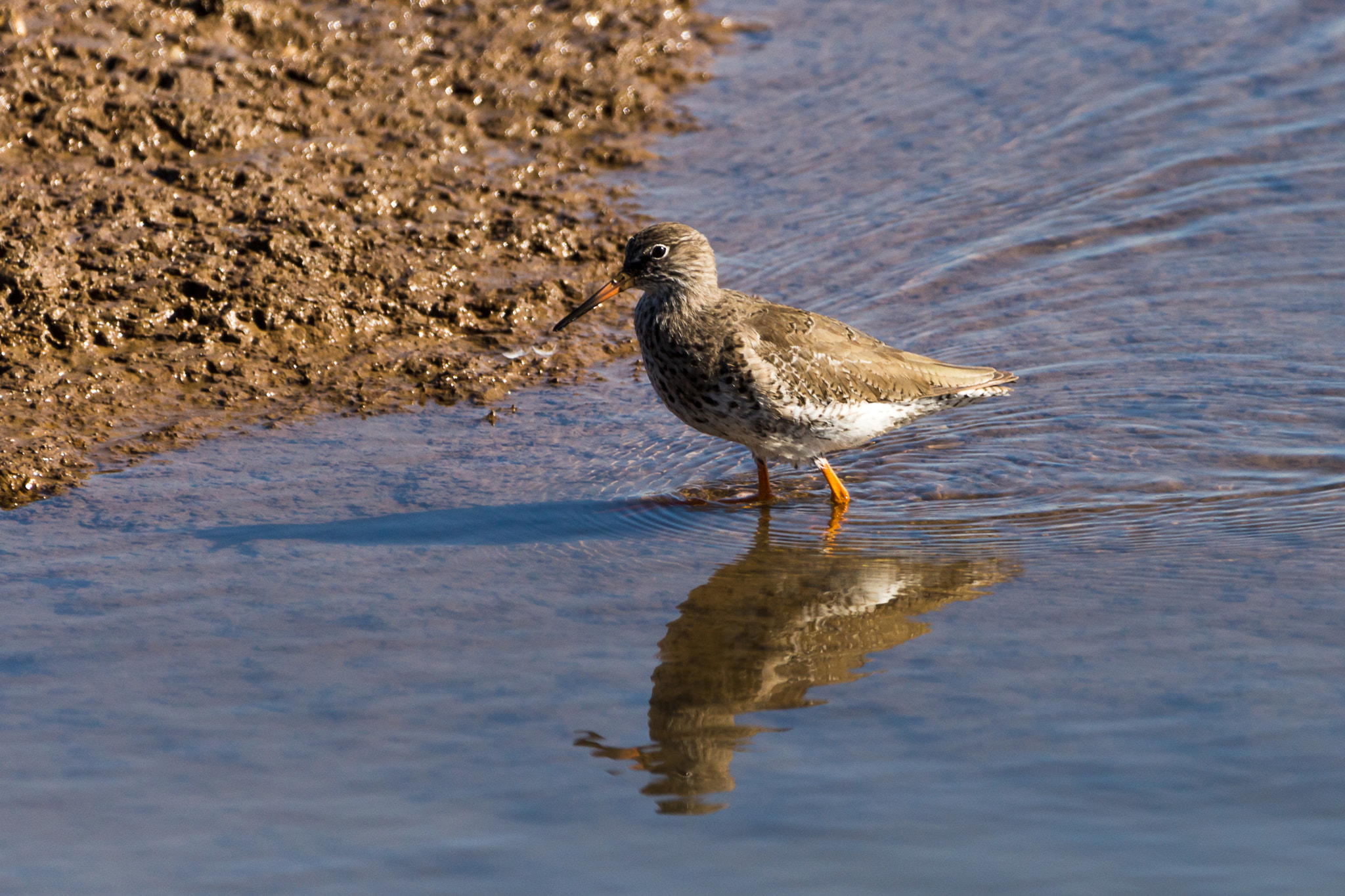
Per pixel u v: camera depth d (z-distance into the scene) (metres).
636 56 21.91
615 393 14.91
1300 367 14.91
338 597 10.91
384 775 8.78
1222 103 20.69
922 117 20.73
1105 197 18.64
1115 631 10.44
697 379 12.46
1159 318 16.06
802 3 24.36
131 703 9.48
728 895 7.74
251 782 8.70
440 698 9.61
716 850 8.11
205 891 7.75
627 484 13.12
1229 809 8.38
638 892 7.76
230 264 15.77
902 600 11.08
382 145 18.83
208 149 17.95
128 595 10.85
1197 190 18.67
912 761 8.91
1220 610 10.70
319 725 9.28
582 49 21.77
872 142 20.09
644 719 9.42
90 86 18.12
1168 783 8.61
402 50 20.77
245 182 17.19
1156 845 8.08
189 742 9.08
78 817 8.34
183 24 19.80
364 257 16.34
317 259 16.06
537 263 17.00
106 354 14.64
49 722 9.23
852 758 8.96
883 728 9.29
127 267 15.47
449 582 11.20
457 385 14.84
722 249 17.47
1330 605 10.69
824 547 12.04
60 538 11.76
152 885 7.78
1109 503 12.69
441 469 13.22
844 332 12.87
